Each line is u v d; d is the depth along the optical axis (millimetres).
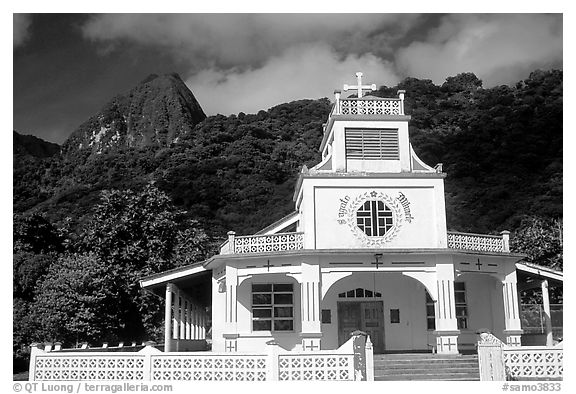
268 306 25078
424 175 23938
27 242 44156
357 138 24438
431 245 23422
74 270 34375
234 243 24172
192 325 33594
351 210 23500
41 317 32344
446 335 22438
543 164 58938
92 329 33000
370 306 25484
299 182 24875
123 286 37969
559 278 26359
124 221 41688
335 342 25047
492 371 16344
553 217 51688
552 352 16453
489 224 53969
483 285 26391
